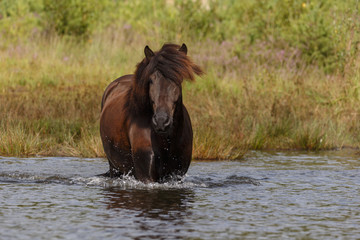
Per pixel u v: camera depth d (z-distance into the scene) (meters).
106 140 26.09
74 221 18.19
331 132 43.12
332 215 19.53
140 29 80.50
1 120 41.59
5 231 16.89
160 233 16.78
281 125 44.09
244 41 69.19
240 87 56.19
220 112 47.03
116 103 25.61
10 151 36.16
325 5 68.06
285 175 28.55
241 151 36.72
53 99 50.78
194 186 24.81
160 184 24.05
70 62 69.69
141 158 23.05
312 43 63.97
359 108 49.38
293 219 18.86
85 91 53.72
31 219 18.44
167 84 21.33
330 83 53.69
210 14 77.38
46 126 42.19
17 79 61.28
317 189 24.64
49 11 82.06
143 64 22.92
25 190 23.67
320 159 35.03
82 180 26.14
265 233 16.97
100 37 78.12
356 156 36.75
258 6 73.75
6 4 89.00
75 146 37.16
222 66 63.22
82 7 83.88
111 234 16.61
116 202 21.19
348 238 16.55
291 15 69.81
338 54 57.12
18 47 71.69
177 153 23.16
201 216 19.06
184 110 23.86
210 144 35.41
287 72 58.62
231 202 21.52
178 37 64.94
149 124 22.95
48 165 31.12
